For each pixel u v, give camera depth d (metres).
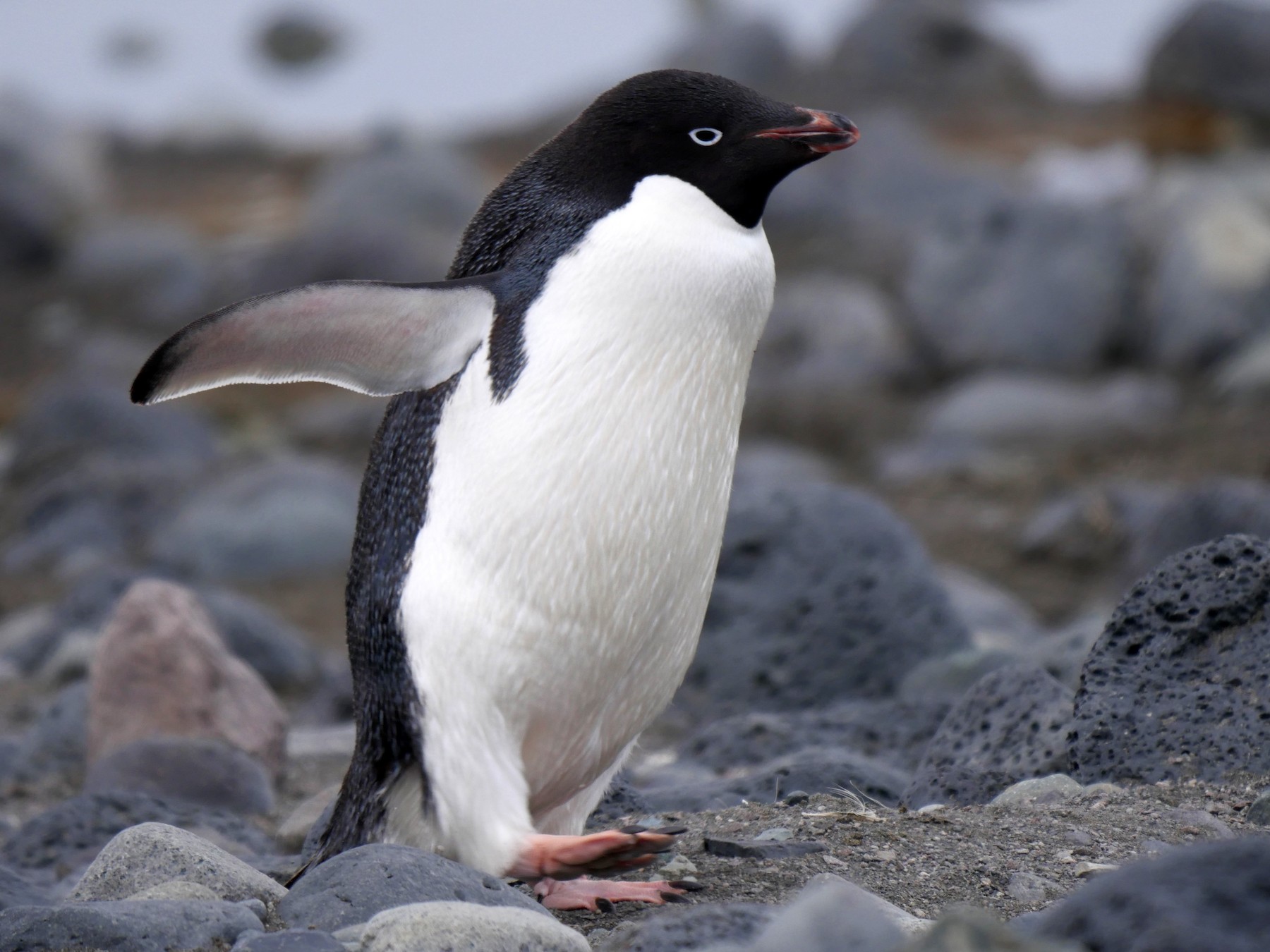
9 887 10.44
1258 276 44.09
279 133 104.19
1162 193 49.78
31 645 26.03
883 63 95.38
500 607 9.14
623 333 9.15
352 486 36.56
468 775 9.17
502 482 9.12
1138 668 11.77
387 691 9.42
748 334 9.50
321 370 9.55
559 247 9.39
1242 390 40.69
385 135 70.00
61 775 17.92
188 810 14.08
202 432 45.47
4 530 39.34
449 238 64.50
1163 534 26.73
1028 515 33.88
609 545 9.23
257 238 73.62
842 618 18.38
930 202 64.31
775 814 10.85
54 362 58.03
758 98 9.54
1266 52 68.00
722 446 9.59
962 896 9.03
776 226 62.28
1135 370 44.88
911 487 36.91
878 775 12.71
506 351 9.27
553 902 9.21
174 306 61.88
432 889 8.51
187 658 17.23
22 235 68.12
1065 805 10.59
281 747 17.61
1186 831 9.94
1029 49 103.50
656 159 9.45
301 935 7.85
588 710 9.60
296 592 32.09
